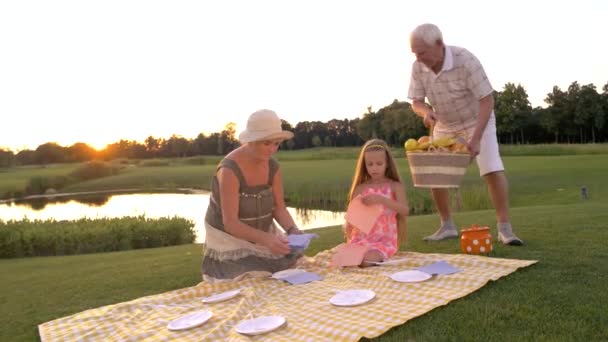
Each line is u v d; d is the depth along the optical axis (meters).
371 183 4.33
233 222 3.61
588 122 62.97
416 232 5.57
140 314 3.07
